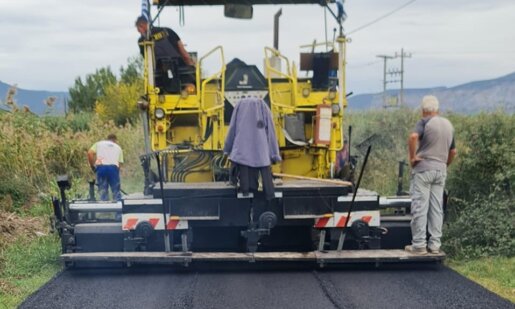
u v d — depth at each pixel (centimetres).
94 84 4003
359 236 759
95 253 753
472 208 909
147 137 855
